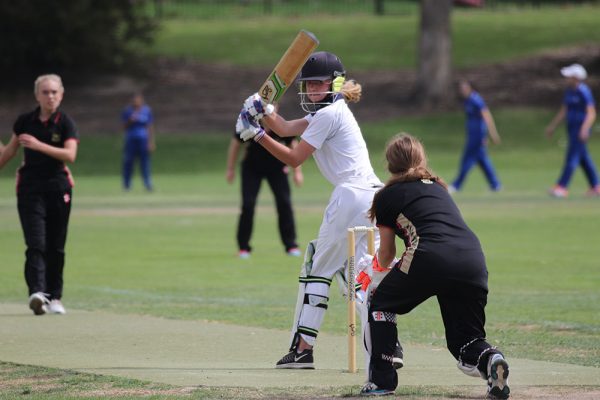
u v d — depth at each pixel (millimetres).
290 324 36375
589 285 45750
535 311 38938
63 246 39000
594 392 24562
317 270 28766
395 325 24516
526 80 162500
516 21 199375
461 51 178875
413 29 192625
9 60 161125
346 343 32969
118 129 146625
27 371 27859
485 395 24297
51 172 38250
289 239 57688
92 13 162875
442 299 24312
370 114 150750
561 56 172125
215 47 185000
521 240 61969
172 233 68000
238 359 29953
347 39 187750
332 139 28625
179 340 33125
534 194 92000
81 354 30625
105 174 123625
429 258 23656
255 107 27812
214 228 70750
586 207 80188
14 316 38156
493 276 48500
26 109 156375
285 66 27531
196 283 47344
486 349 23812
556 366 28562
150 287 46094
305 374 27562
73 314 38688
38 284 37906
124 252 58812
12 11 156625
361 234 28297
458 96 156375
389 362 24406
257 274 50250
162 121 150375
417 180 24469
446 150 134875
